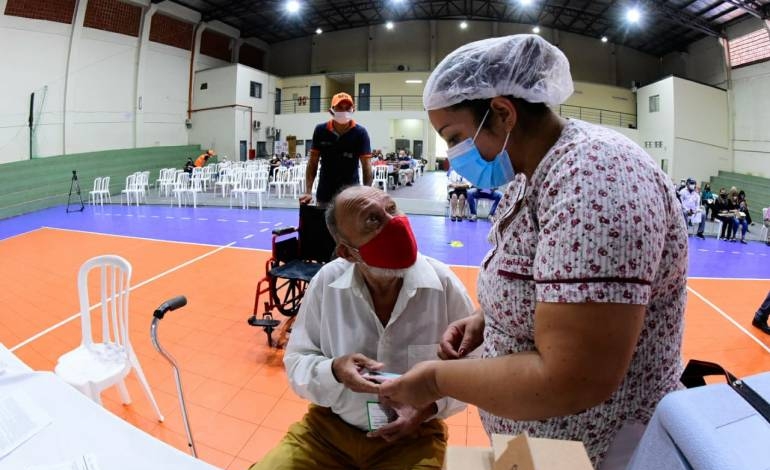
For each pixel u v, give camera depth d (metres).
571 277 0.58
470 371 0.69
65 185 13.13
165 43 17.30
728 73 16.92
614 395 0.77
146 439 1.12
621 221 0.57
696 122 16.59
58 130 13.91
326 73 21.17
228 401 2.73
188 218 9.86
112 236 7.89
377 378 1.11
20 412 1.19
